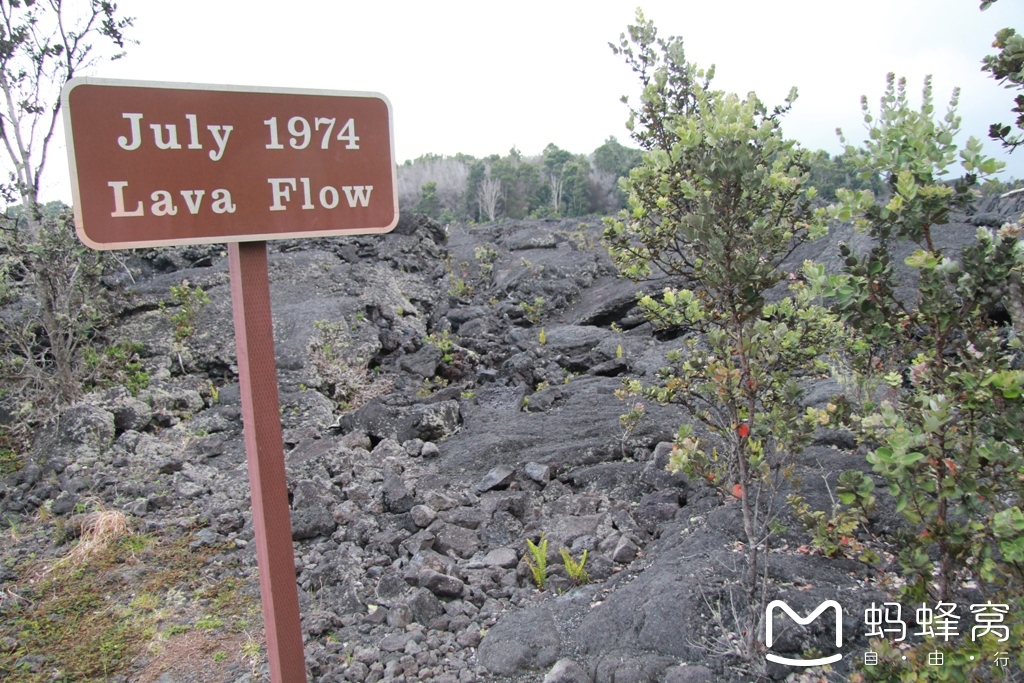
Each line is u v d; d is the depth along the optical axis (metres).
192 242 2.81
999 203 10.20
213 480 6.14
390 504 5.57
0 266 7.80
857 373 4.59
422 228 16.50
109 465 6.33
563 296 12.92
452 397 8.27
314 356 9.11
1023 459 2.49
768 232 3.28
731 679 3.36
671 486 5.40
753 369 3.42
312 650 4.05
